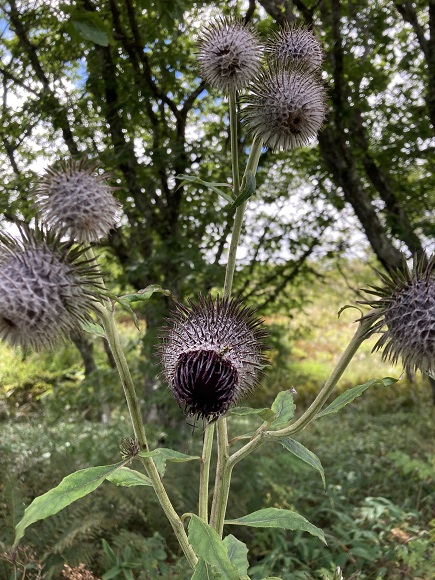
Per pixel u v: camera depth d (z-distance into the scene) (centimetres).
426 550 477
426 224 850
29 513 152
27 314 163
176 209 859
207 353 174
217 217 892
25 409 1411
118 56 862
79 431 967
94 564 473
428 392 1341
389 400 1344
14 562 362
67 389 1048
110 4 776
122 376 182
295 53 279
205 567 177
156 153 782
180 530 188
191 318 186
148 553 471
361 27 769
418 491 639
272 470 650
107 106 831
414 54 909
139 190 834
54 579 439
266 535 521
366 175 1046
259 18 858
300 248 1076
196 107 991
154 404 834
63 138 885
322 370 1722
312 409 184
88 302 175
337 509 601
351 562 500
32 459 621
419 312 176
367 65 861
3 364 1530
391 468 716
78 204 195
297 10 809
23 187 773
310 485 668
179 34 824
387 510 553
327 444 866
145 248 864
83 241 199
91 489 161
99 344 1571
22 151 1006
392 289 185
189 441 765
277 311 1121
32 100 882
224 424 206
